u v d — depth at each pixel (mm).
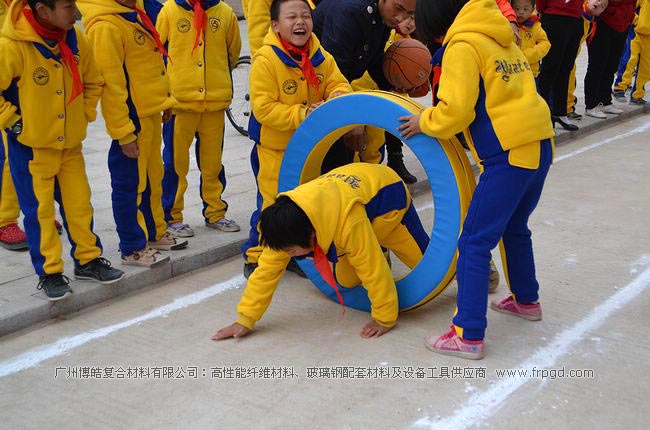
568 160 6648
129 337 3480
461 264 3141
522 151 2986
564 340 3350
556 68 7125
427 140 3299
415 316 3641
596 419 2734
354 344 3357
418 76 4203
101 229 4762
